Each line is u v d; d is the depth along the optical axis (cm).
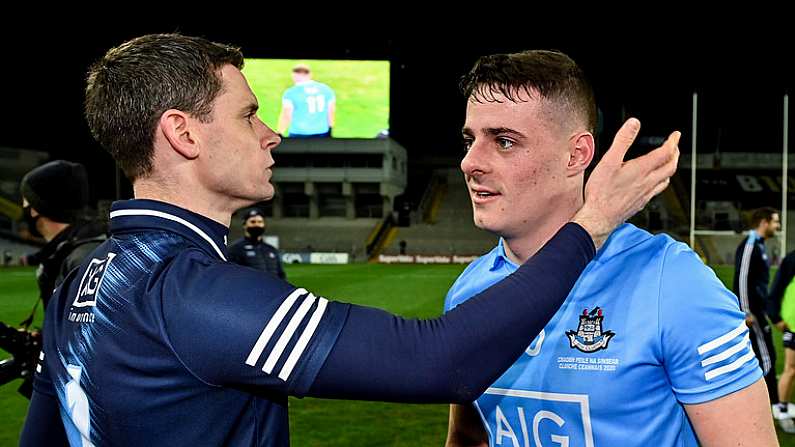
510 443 128
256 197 112
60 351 110
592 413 114
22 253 2738
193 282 95
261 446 100
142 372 95
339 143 3453
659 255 116
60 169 242
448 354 92
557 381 118
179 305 94
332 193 3750
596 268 118
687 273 111
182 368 94
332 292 1420
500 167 114
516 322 95
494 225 120
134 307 97
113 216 110
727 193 3516
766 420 105
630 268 117
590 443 115
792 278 424
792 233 3092
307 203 3788
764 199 3466
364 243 3241
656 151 106
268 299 94
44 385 118
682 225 3238
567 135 114
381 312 98
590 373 114
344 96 2953
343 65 2945
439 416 470
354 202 3638
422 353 92
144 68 104
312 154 3519
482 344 93
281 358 91
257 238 669
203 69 105
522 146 113
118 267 103
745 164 3622
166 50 106
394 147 3572
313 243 3294
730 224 3167
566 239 102
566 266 100
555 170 115
